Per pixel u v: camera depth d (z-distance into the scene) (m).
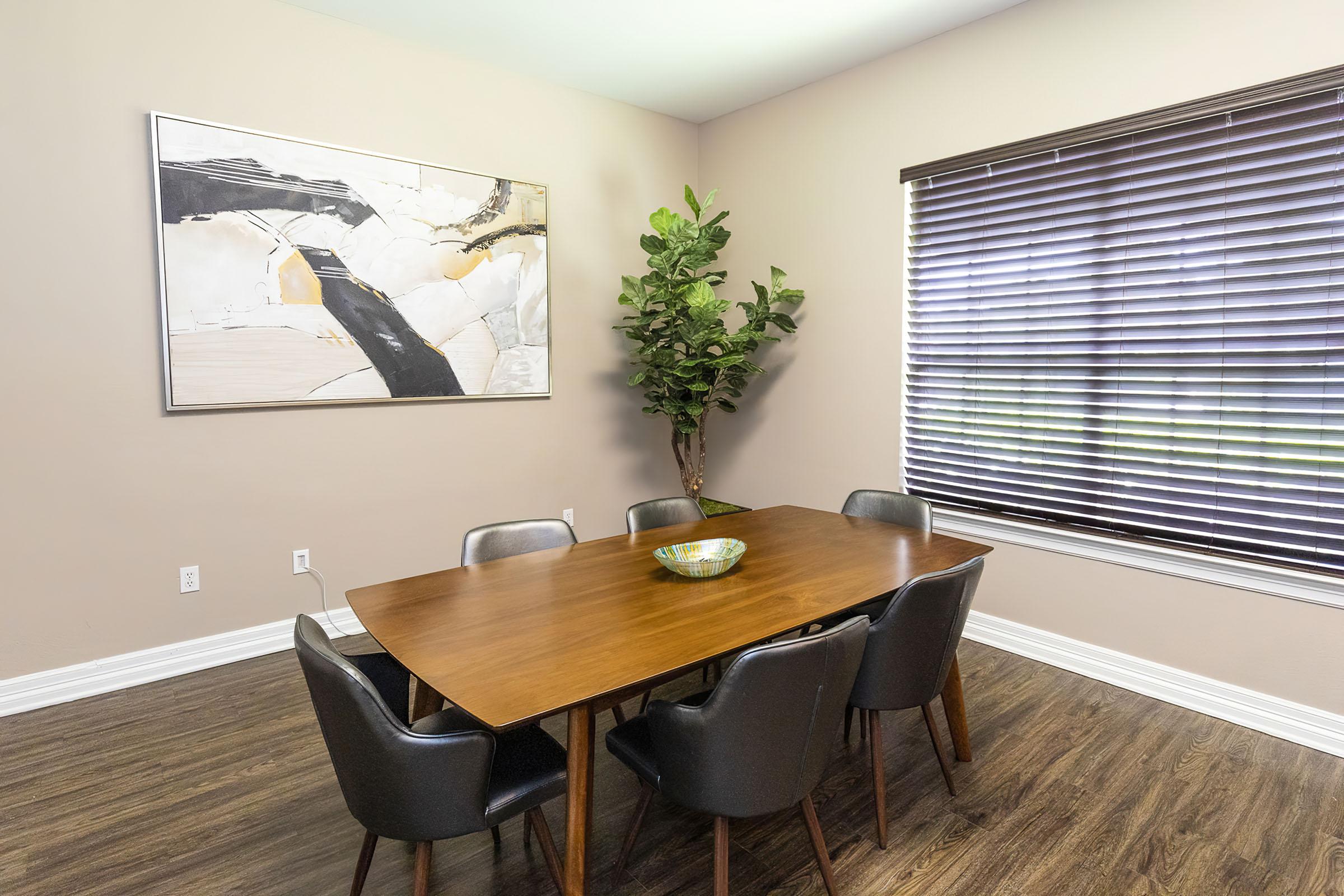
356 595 1.95
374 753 1.31
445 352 3.66
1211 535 2.69
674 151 4.56
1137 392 2.86
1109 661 2.95
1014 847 1.93
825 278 3.96
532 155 3.91
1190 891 1.76
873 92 3.66
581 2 3.08
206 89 2.94
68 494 2.76
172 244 2.88
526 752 1.62
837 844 1.95
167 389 2.92
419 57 3.48
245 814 2.07
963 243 3.37
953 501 3.51
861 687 1.88
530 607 1.85
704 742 1.43
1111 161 2.86
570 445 4.23
